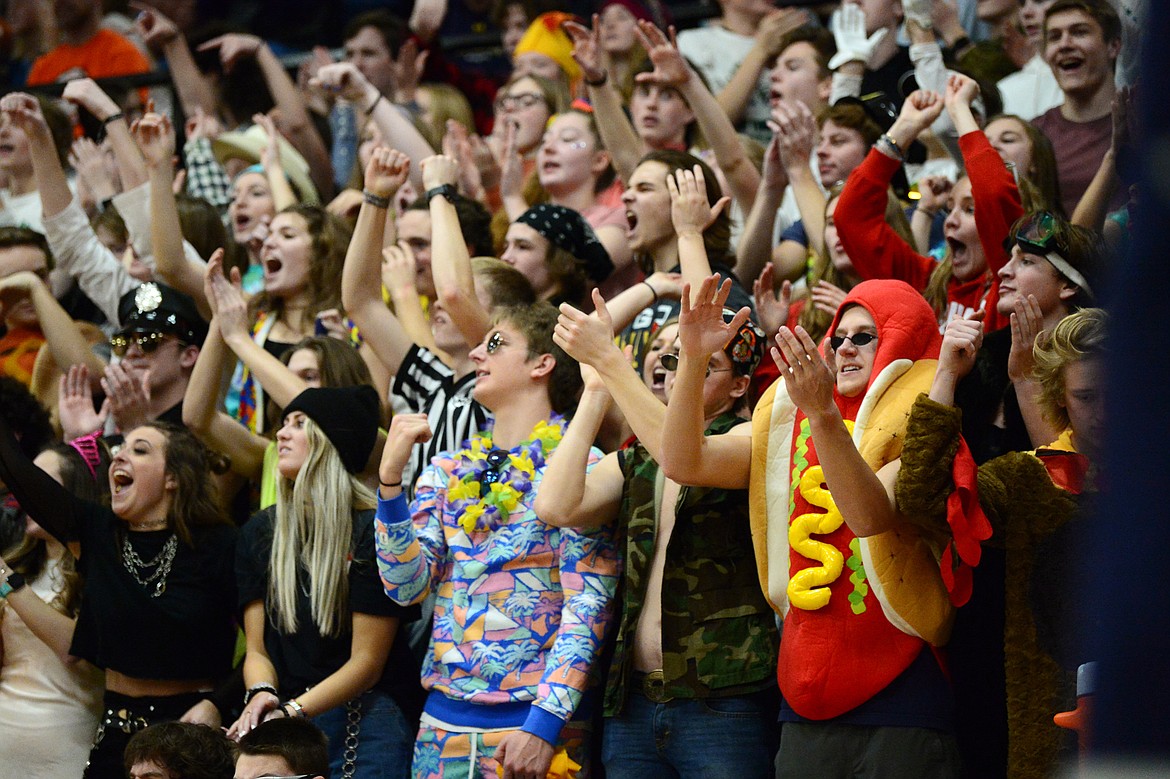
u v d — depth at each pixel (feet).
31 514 51.03
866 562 37.76
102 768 49.37
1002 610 39.99
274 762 40.01
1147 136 12.26
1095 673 12.96
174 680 49.90
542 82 76.18
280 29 101.19
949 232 50.55
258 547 49.08
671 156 53.88
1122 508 12.19
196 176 80.43
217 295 54.95
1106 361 12.53
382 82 85.76
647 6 80.94
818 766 37.81
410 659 48.24
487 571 44.50
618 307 49.88
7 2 105.81
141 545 50.88
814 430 35.53
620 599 44.14
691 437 39.01
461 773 43.47
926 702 37.58
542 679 42.80
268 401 61.05
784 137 57.21
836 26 67.82
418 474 51.42
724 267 52.11
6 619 52.85
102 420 59.67
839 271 55.01
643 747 42.01
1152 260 12.16
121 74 94.02
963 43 71.46
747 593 41.47
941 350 37.35
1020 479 36.99
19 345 69.31
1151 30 12.28
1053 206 55.67
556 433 45.98
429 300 60.95
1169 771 11.73
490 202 75.05
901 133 50.65
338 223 63.05
